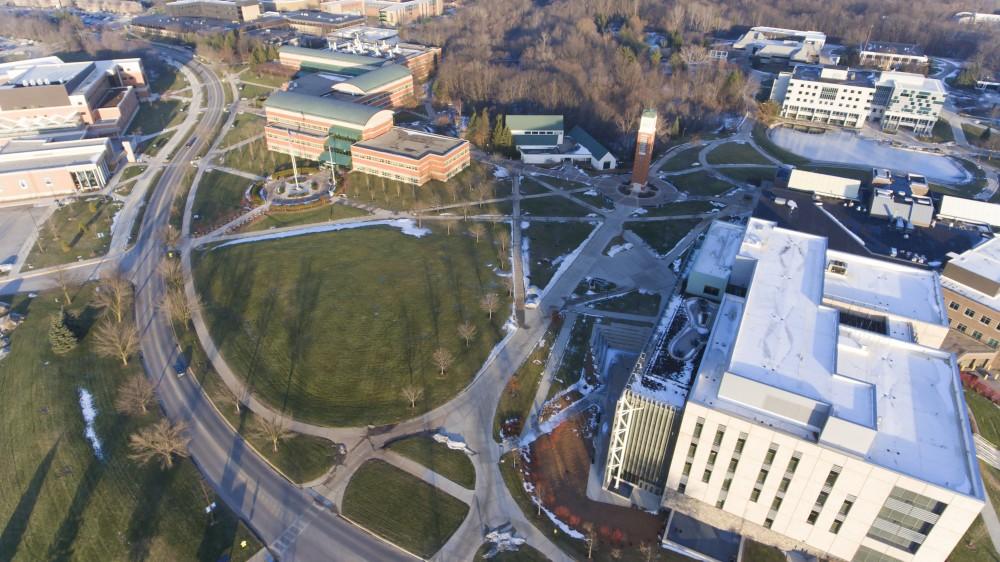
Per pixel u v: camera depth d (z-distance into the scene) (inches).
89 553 2824.8
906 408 2687.0
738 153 7534.5
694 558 2854.3
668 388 2950.3
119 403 3585.1
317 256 5216.5
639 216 5994.1
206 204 6171.3
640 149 6343.5
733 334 3166.8
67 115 7662.4
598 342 4256.9
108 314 4490.7
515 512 3078.2
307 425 3553.2
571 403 3757.4
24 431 3459.6
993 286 3991.1
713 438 2709.2
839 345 3016.7
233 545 2878.9
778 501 2709.2
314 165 7066.9
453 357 4084.6
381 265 5098.4
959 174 7106.3
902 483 2353.6
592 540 2881.4
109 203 6200.8
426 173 6574.8
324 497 3134.8
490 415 3654.0
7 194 6210.6
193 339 4227.4
